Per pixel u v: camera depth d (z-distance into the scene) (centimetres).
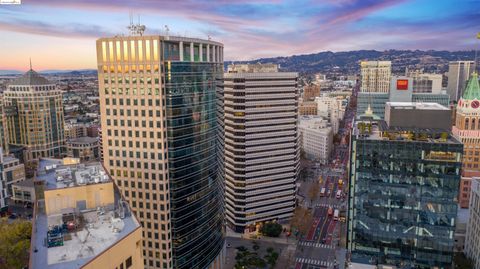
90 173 11569
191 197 17625
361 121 16625
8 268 11038
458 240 19800
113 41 16475
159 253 17250
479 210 17262
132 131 16912
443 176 13138
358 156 13900
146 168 16912
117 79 16750
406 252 13900
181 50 16712
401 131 14112
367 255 14350
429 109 14400
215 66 18962
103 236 8575
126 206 10275
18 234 12062
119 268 8250
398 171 13562
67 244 8219
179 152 16812
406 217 13725
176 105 16475
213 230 19512
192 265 18100
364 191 14038
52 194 9812
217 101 19462
